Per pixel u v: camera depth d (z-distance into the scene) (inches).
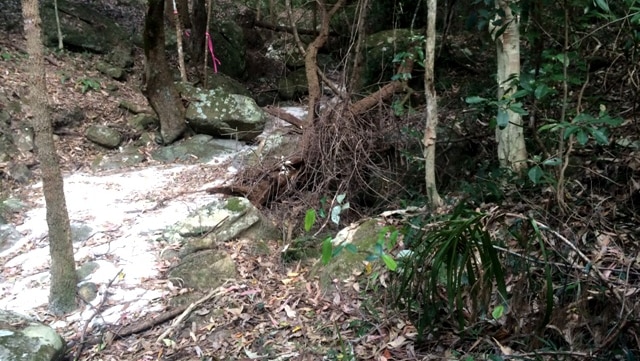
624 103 157.0
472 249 95.8
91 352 136.3
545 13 159.8
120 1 491.5
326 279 145.1
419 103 243.0
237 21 528.4
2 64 333.7
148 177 267.6
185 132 323.0
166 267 169.5
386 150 205.3
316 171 202.4
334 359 114.5
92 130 312.5
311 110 231.8
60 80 348.8
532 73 131.7
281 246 178.1
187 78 430.6
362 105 212.1
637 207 128.3
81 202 231.6
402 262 116.0
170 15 473.4
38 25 141.8
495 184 140.0
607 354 89.4
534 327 99.7
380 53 329.1
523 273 101.2
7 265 185.2
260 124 319.6
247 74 501.7
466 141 195.2
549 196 125.8
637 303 92.3
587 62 162.7
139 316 147.7
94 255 180.5
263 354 123.2
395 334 116.6
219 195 229.5
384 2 391.2
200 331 136.7
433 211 142.1
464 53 273.0
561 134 114.5
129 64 415.2
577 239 109.0
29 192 250.2
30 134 289.6
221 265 162.1
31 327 133.4
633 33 141.3
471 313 106.3
